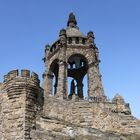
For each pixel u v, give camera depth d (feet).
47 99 145.38
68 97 231.09
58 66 247.91
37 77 127.75
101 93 227.81
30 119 118.73
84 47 252.83
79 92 248.32
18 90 121.70
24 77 123.54
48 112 142.51
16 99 120.88
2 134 118.83
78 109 148.87
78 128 128.47
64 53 245.45
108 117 148.15
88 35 258.57
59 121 126.11
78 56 252.21
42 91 133.80
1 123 121.80
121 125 147.54
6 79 126.72
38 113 124.16
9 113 119.75
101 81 237.04
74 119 146.51
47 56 257.96
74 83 254.68
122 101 173.06
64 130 125.08
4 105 123.24
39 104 127.54
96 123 147.13
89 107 149.59
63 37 251.80
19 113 118.21
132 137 143.64
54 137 121.39
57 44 254.47
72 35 258.57
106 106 166.91
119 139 135.85
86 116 147.95
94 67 242.17
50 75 247.91
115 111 167.32
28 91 122.31
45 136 119.55
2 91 127.54
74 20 282.77
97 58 251.80
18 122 116.78
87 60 247.29
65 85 230.48
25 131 115.03
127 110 169.68
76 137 125.80
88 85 235.81
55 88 249.14
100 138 130.52
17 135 114.83
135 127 147.64
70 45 251.60
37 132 118.52
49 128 122.72
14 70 125.29
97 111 149.28
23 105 119.14
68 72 254.68
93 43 255.70
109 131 145.48
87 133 128.98
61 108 146.61
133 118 149.89
